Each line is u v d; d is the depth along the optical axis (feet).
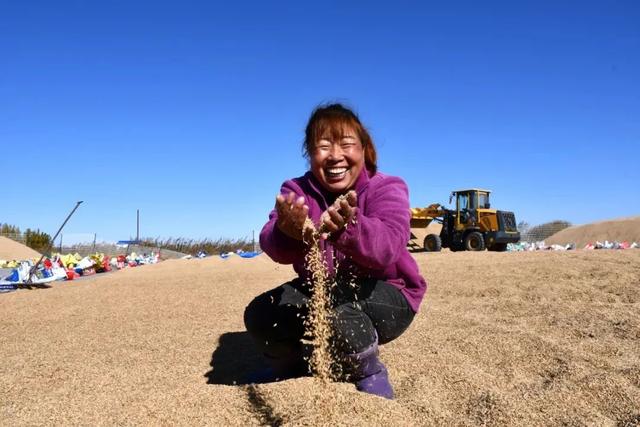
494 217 62.54
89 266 36.01
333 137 7.86
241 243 93.56
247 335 12.94
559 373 8.86
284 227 6.73
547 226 148.25
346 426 6.40
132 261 45.27
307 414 6.68
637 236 115.03
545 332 12.07
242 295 19.74
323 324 7.27
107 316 16.37
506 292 17.81
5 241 66.13
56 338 13.41
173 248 90.38
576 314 13.85
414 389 8.17
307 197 8.38
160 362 10.73
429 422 6.84
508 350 10.42
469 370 9.17
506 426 6.76
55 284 28.78
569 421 6.89
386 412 6.86
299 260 8.06
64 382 9.50
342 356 7.65
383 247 6.93
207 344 12.19
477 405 7.48
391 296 8.11
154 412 7.30
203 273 30.45
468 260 30.27
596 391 7.92
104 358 11.18
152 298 19.66
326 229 6.68
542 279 20.31
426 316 14.21
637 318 13.10
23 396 8.70
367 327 7.64
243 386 7.91
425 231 71.20
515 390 8.16
